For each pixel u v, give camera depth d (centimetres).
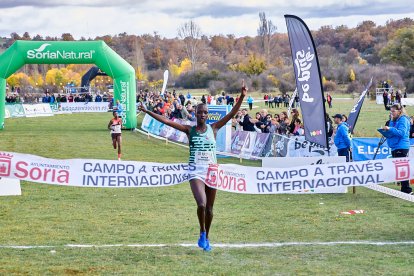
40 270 844
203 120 924
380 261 887
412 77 8462
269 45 13562
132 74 3844
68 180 970
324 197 1499
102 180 972
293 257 916
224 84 8894
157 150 2758
